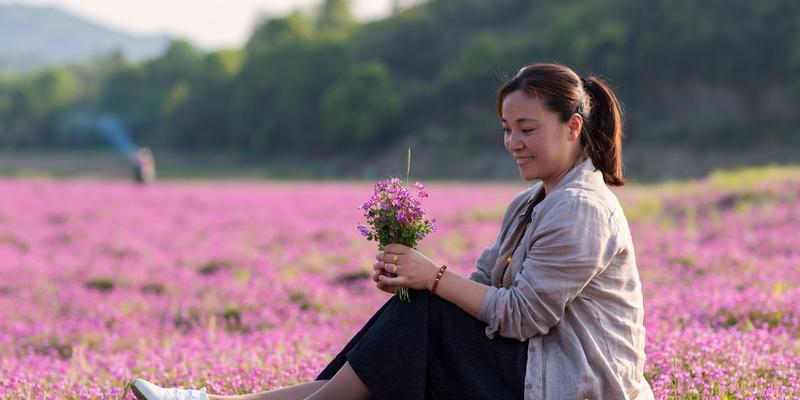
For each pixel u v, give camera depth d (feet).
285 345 18.49
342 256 38.81
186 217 64.28
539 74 10.44
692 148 224.33
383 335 10.05
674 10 254.06
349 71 317.83
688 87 251.80
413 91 308.19
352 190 107.14
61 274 36.68
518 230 11.03
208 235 51.03
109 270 36.50
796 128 222.69
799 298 20.39
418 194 10.46
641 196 55.16
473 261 34.96
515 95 10.48
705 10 248.52
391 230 10.20
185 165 352.08
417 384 9.90
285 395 10.57
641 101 260.21
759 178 52.08
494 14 375.25
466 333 10.13
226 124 399.44
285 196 90.53
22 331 25.03
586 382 9.74
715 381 13.39
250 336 21.30
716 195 47.65
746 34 238.68
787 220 37.32
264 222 58.44
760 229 36.19
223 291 29.91
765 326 18.10
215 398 10.30
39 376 16.52
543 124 10.39
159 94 499.10
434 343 10.16
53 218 65.05
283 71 356.79
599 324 10.10
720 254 30.60
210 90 407.85
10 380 15.74
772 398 12.55
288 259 38.45
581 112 10.61
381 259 10.26
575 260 9.78
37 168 327.47
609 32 259.19
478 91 291.38
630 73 261.85
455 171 249.75
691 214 43.57
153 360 17.56
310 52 343.05
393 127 297.53
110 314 27.09
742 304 20.40
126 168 324.80
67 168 329.52
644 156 226.38
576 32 273.75
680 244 34.88
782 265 26.99
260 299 28.04
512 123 10.55
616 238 10.11
